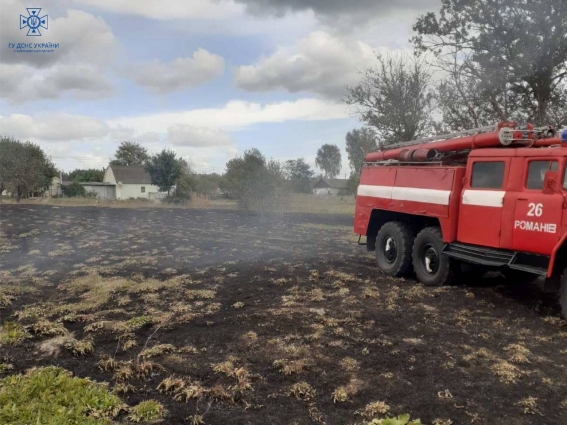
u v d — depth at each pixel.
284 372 4.90
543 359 5.27
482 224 7.57
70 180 74.19
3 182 29.88
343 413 4.13
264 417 4.07
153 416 4.05
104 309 7.27
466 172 7.96
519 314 6.94
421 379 4.76
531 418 4.03
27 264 10.85
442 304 7.42
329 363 5.14
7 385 4.46
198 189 38.84
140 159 82.19
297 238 15.67
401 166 9.38
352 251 12.88
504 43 14.84
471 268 9.05
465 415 4.07
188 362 5.19
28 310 7.02
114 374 4.87
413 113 19.50
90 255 12.02
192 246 13.52
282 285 8.76
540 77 14.70
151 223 19.27
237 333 6.09
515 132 7.54
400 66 19.83
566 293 6.38
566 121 14.74
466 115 16.80
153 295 7.94
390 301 7.52
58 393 4.25
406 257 9.27
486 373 4.89
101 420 3.92
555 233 6.50
